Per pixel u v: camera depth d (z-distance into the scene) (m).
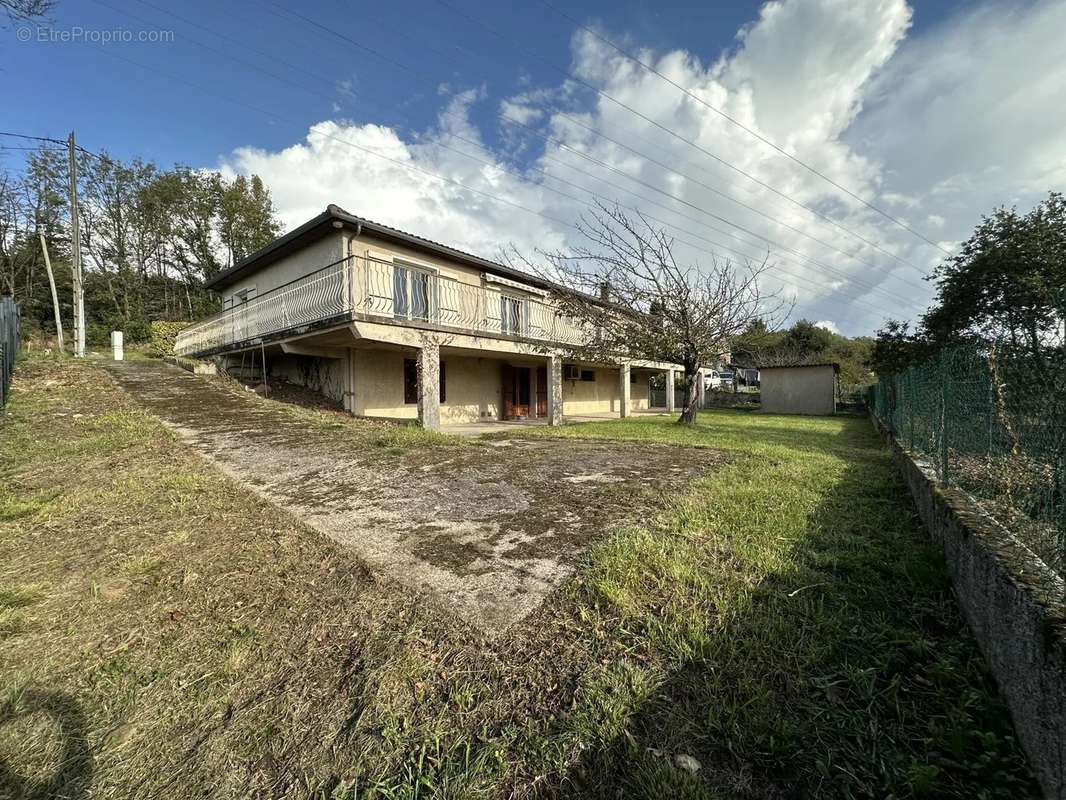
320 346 10.27
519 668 1.91
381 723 1.69
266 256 11.49
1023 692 1.54
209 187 28.33
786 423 14.24
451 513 3.70
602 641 2.05
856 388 23.81
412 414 11.87
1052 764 1.32
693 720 1.63
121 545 3.14
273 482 4.52
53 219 23.45
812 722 1.62
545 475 4.89
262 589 2.61
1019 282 13.30
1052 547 1.83
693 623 2.13
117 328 22.95
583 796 1.38
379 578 2.65
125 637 2.23
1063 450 1.78
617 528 3.30
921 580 2.57
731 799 1.35
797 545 3.03
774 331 11.35
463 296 11.70
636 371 22.41
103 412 7.31
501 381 14.43
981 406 2.86
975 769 1.42
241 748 1.62
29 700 1.85
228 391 10.17
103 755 1.61
